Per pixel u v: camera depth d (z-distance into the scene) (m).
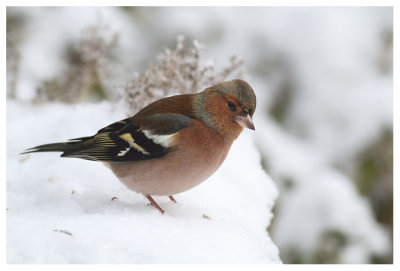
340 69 14.20
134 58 13.87
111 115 10.14
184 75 10.59
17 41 12.91
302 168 12.91
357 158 13.73
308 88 14.23
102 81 12.54
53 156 9.32
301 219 11.92
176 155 7.24
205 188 8.60
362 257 11.45
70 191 7.86
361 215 11.80
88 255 5.80
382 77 14.52
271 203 9.12
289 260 11.75
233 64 10.90
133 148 7.38
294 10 14.57
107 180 8.32
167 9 14.14
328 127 14.05
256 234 7.41
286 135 14.02
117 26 13.33
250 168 9.77
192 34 14.11
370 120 13.77
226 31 14.33
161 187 7.41
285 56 14.31
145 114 7.61
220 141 7.59
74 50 12.99
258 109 14.02
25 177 8.53
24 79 13.28
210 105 7.49
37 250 5.89
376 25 14.78
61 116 10.74
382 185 13.65
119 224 6.44
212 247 6.14
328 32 14.31
